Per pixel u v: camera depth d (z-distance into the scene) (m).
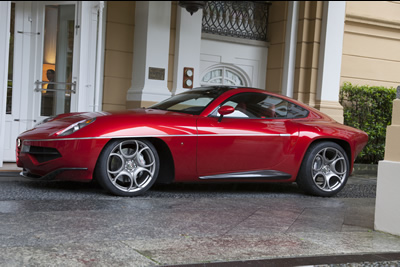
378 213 3.63
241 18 9.16
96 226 3.30
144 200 4.45
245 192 5.52
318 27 8.63
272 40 9.30
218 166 4.96
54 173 4.51
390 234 3.54
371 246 3.15
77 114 5.00
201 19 8.30
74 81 6.95
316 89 8.62
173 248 2.83
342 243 3.18
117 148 4.55
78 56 6.90
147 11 7.77
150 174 4.68
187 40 8.17
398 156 3.55
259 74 9.38
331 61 8.56
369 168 8.62
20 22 7.06
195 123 4.86
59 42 7.03
